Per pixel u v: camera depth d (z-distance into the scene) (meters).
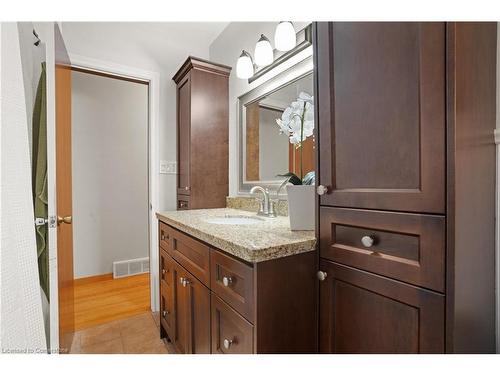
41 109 1.26
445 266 0.62
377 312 0.75
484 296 0.73
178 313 1.39
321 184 0.91
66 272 1.57
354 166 0.81
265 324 0.81
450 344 0.62
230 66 2.18
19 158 0.85
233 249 0.86
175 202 2.34
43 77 1.28
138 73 2.16
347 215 0.82
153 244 2.21
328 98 0.88
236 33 2.11
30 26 1.27
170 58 2.32
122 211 2.96
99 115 2.84
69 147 1.68
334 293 0.87
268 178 1.76
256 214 1.67
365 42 0.77
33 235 0.90
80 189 2.72
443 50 0.62
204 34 2.44
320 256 0.91
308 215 1.08
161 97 2.28
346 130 0.83
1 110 0.78
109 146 2.89
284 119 1.42
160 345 1.68
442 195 0.62
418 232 0.66
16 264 0.81
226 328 0.94
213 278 1.02
